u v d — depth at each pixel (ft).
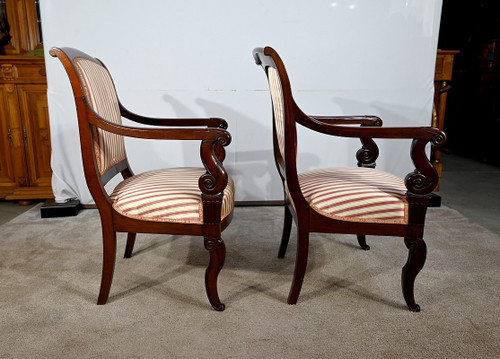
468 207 8.26
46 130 7.91
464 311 4.39
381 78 7.67
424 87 7.78
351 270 5.34
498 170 11.62
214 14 7.13
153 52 7.22
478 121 13.25
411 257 4.23
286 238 5.58
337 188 4.34
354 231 4.23
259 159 7.79
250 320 4.21
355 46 7.48
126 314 4.31
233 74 7.41
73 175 7.53
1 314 4.28
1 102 7.77
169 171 5.11
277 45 7.35
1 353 3.67
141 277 5.12
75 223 7.00
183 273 5.23
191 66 7.32
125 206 4.17
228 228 6.86
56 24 6.95
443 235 6.59
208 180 4.01
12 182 8.21
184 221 4.13
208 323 4.15
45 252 5.83
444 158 13.33
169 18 7.10
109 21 7.02
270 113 7.60
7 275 5.14
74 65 4.02
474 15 13.61
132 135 3.99
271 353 3.70
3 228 6.75
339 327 4.10
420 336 3.96
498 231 6.94
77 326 4.09
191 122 5.42
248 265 5.46
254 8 7.16
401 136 3.99
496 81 12.46
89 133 4.05
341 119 5.62
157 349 3.75
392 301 4.59
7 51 8.73
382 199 4.13
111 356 3.65
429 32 7.54
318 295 4.71
